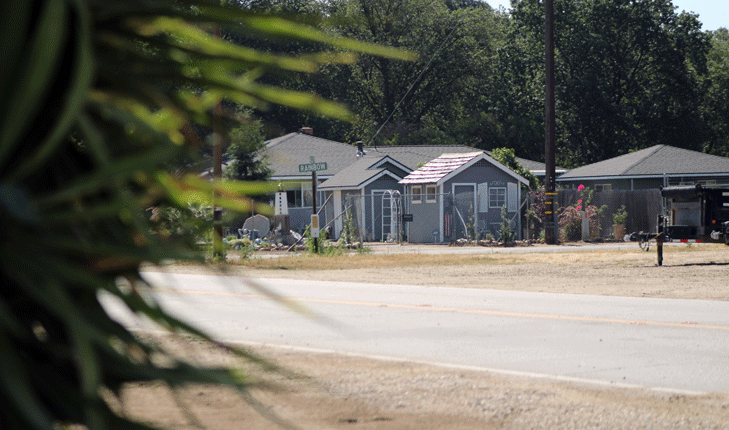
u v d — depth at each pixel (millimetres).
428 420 13891
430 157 121125
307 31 3662
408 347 22547
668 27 162375
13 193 3188
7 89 3057
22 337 3199
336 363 19203
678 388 17172
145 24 3789
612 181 129000
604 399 15938
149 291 3900
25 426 3105
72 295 3791
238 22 3652
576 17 162625
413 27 169750
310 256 70375
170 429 3668
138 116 3719
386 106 177875
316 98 3799
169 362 3730
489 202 97500
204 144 3918
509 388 16766
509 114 172500
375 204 105125
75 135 3908
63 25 3041
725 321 28375
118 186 3406
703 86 173375
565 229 97312
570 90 157250
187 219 3914
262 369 3852
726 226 64625
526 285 43938
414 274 51969
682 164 125375
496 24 189875
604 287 42438
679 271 52031
